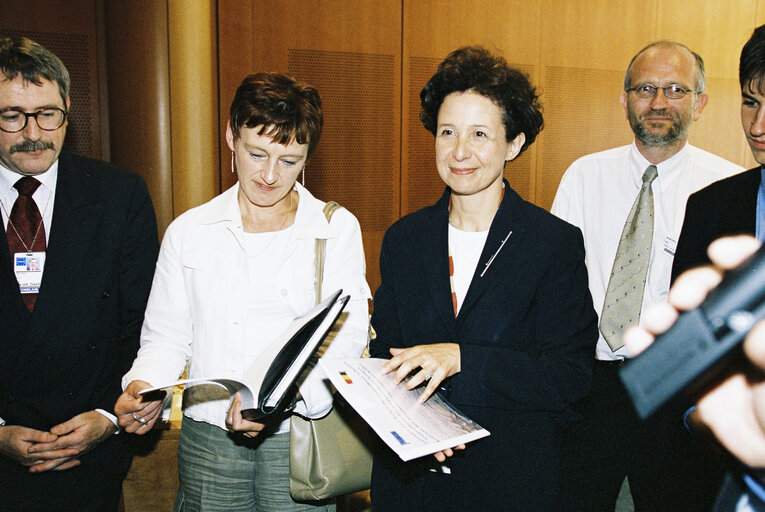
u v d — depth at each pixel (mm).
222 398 1396
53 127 1399
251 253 1433
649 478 1789
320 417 1410
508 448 1214
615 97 5074
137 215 1617
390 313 1417
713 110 5223
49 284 1457
